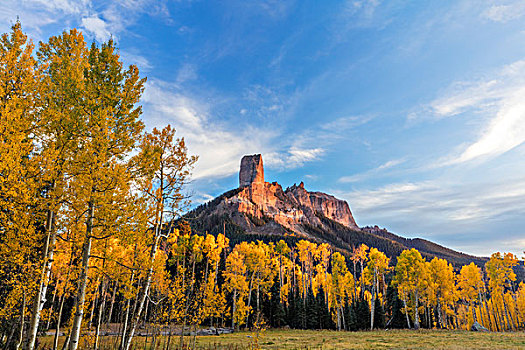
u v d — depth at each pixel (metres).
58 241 8.95
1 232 6.96
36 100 7.99
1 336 10.01
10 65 7.66
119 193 7.72
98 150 7.79
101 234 7.79
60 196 7.40
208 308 19.02
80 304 7.56
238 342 22.91
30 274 7.14
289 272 51.16
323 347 19.72
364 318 41.78
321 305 42.56
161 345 19.81
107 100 8.39
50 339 18.50
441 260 40.56
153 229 10.00
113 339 18.98
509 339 23.52
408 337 25.78
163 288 15.01
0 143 6.40
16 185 6.48
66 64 8.32
